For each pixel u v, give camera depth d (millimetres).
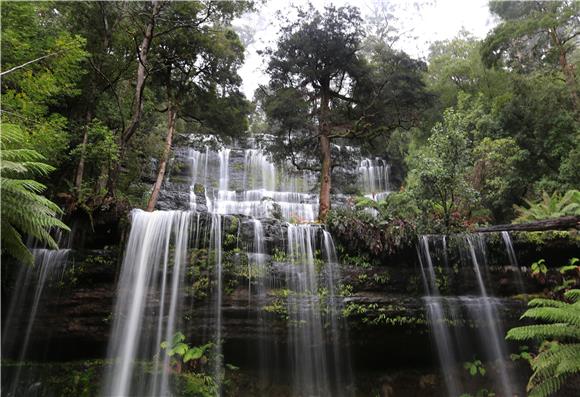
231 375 7297
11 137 6055
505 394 7977
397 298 8141
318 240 8414
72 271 7379
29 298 7238
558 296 8359
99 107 11500
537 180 15203
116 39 11672
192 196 18391
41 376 6875
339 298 7902
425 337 8062
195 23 11727
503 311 8305
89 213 7773
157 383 6820
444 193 9438
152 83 13492
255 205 18625
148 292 7383
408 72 12766
